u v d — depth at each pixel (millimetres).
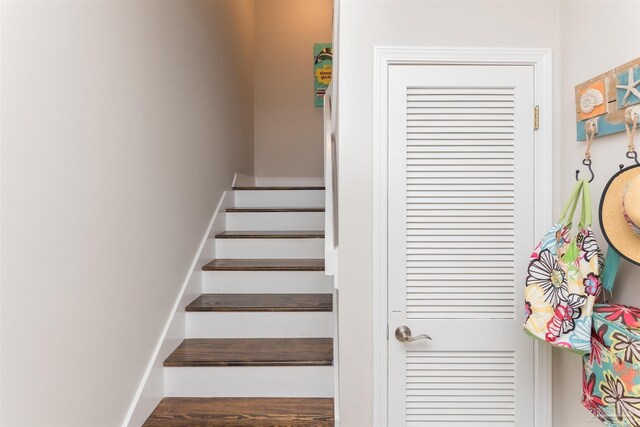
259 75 4098
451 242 1638
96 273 1289
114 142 1404
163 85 1851
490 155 1629
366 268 1615
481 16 1614
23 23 972
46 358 1056
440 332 1634
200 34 2422
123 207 1468
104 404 1338
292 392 1820
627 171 1162
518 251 1628
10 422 938
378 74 1604
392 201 1631
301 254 2617
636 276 1229
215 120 2729
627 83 1206
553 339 1263
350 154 1608
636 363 1056
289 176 4117
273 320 2090
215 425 1591
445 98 1627
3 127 911
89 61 1252
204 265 2396
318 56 4102
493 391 1638
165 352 1827
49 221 1064
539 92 1617
